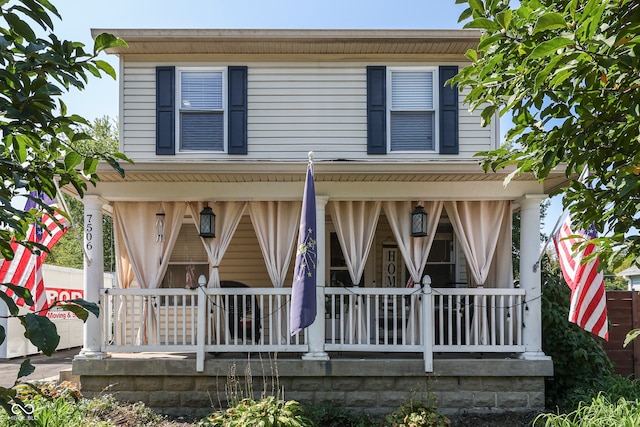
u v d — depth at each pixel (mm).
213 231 7285
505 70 3104
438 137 8070
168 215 7445
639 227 2758
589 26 2213
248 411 5305
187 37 7727
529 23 2809
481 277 7234
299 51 8094
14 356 12602
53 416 5039
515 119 3258
